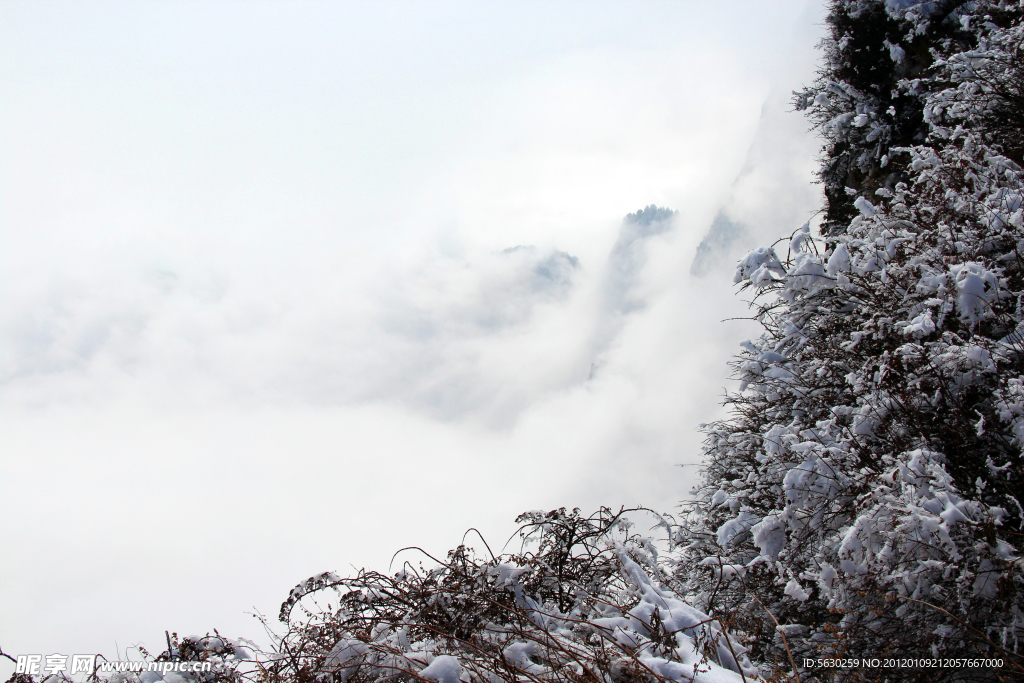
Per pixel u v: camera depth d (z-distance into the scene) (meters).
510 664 2.58
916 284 4.56
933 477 3.46
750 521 4.75
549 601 3.55
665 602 3.17
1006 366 3.81
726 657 2.81
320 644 3.01
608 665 2.63
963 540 3.14
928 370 4.04
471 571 3.45
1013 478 3.57
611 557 3.70
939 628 3.11
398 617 3.22
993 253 4.62
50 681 2.68
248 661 2.92
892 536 3.26
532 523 3.89
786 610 4.40
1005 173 5.37
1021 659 2.81
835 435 4.38
